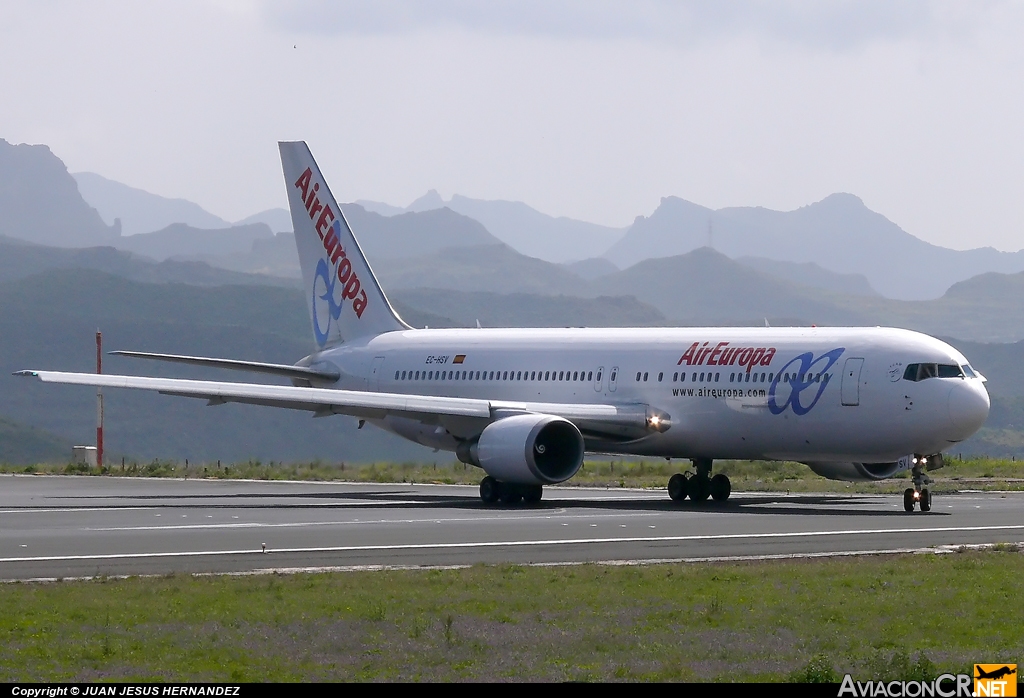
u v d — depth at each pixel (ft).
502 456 481.87
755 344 493.77
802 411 470.39
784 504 504.02
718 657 190.49
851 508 479.00
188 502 507.30
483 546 333.62
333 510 461.78
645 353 525.75
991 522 405.80
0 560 304.71
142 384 494.59
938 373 453.17
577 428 508.12
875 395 455.63
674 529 380.37
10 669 179.01
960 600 240.32
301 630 208.95
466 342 599.98
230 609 227.40
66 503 497.87
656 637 204.85
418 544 338.75
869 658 188.24
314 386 647.56
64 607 228.22
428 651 193.88
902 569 281.33
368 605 230.89
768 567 287.28
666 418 509.35
